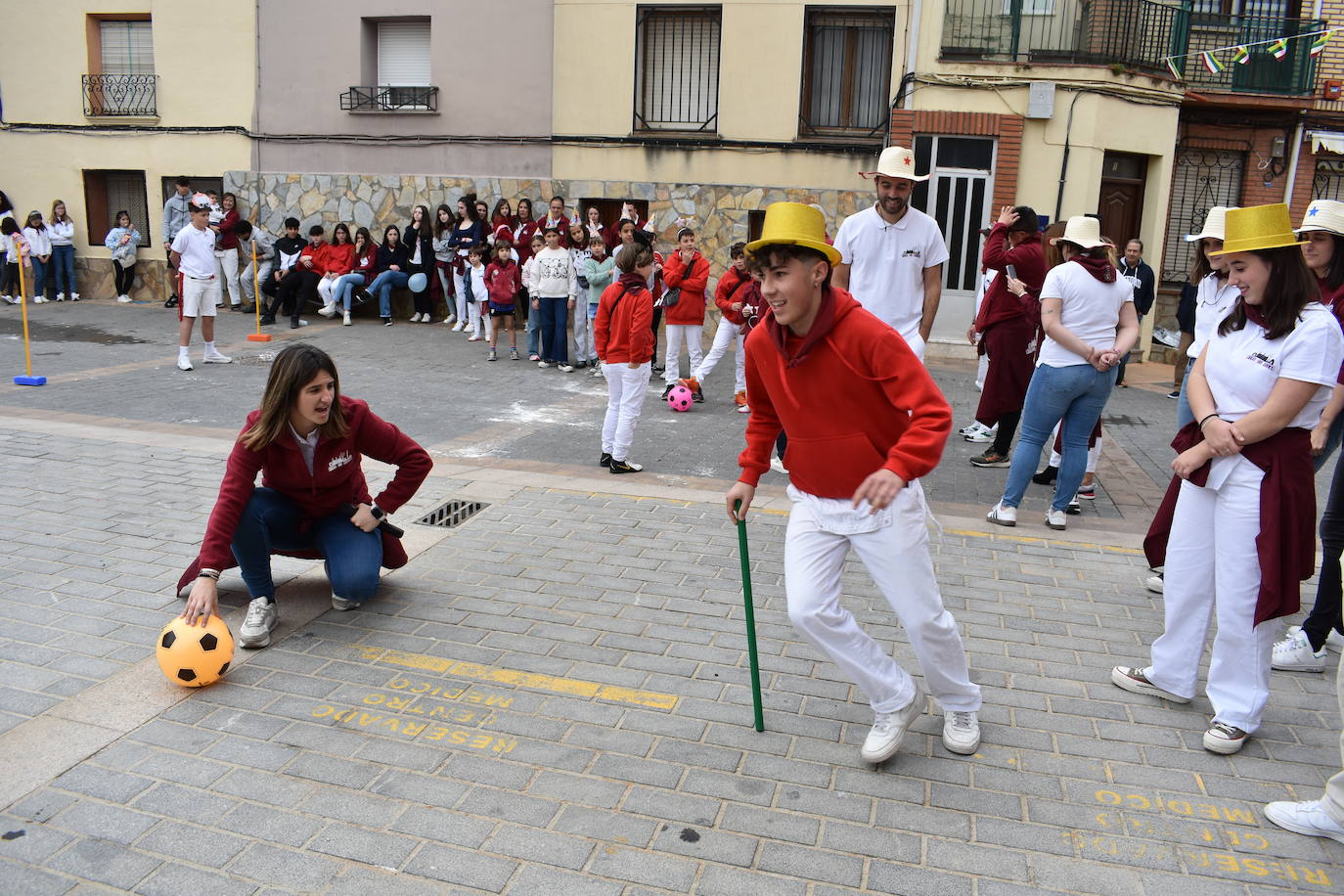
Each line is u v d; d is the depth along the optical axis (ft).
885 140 49.83
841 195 50.21
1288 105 49.44
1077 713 12.92
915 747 12.00
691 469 25.05
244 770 11.12
